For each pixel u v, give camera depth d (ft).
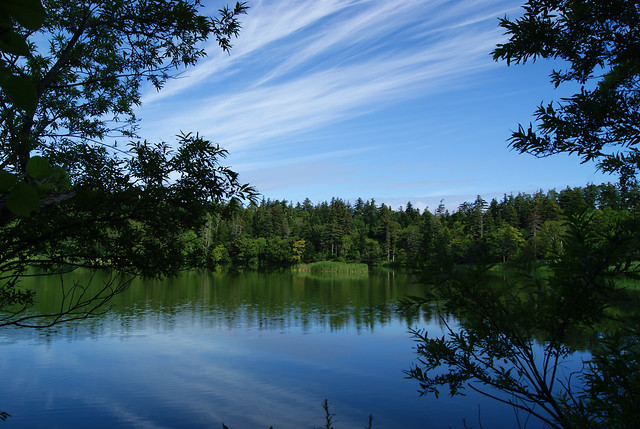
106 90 16.24
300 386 36.88
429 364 6.61
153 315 71.67
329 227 270.67
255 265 246.06
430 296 6.15
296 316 72.79
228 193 13.48
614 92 7.12
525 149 7.22
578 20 7.00
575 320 5.46
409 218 340.59
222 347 50.57
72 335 54.80
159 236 14.10
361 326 63.72
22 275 12.45
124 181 12.91
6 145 10.75
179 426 28.35
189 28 13.97
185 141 13.85
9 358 44.47
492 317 5.84
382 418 29.96
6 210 2.18
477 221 229.04
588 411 5.65
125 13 14.11
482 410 30.37
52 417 29.68
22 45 1.87
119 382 37.60
